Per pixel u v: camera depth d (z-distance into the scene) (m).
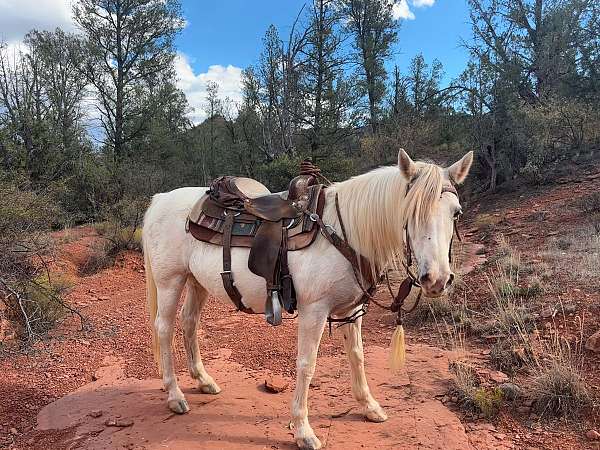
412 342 5.38
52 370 5.13
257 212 3.63
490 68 17.53
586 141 16.70
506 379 4.10
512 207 13.70
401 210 3.05
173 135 30.08
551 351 4.16
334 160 19.84
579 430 3.41
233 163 27.30
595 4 20.34
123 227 12.09
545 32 20.75
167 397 4.36
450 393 4.08
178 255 4.13
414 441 3.39
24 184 8.08
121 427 3.83
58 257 9.80
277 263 3.40
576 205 11.41
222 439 3.56
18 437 3.85
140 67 28.02
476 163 18.84
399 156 3.03
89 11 26.61
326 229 3.32
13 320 6.21
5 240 6.30
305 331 3.36
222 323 6.61
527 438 3.39
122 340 6.07
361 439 3.47
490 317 5.48
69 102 25.22
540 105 16.67
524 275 6.66
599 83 19.53
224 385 4.59
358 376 3.77
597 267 6.26
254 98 23.02
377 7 29.28
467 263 8.30
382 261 3.37
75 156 21.67
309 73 22.05
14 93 21.97
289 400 4.22
